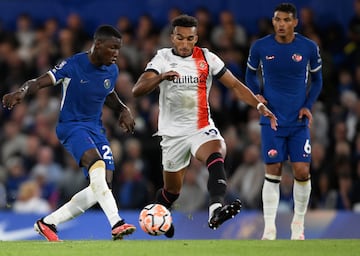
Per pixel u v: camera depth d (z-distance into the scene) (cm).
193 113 3045
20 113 5712
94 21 6569
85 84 2966
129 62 5744
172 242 2766
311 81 3522
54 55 6047
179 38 2989
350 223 4156
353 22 5756
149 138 5234
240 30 5850
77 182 4919
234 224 4159
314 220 4188
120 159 5050
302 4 6272
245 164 4866
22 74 6009
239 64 5616
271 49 3444
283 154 3481
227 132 5072
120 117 3116
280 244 2700
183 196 4797
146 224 2895
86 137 2931
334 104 5303
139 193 4781
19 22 6438
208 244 2681
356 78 5491
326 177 4844
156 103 5444
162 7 6469
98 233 4138
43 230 3053
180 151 3067
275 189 3509
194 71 3022
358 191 4794
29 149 5378
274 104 3456
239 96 3062
